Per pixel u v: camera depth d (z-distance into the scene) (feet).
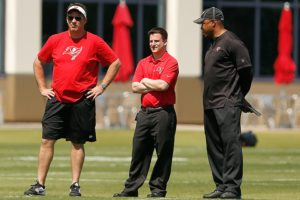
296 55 314.76
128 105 281.54
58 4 298.35
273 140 238.68
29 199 106.83
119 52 271.90
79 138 113.09
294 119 292.61
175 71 112.98
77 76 112.27
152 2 304.50
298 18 315.17
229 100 110.01
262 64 311.88
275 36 312.71
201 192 127.24
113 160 179.63
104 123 281.54
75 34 112.47
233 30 310.24
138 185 113.91
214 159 112.06
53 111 112.68
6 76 295.07
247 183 139.13
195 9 302.45
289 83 289.74
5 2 295.07
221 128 110.11
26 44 293.23
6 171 155.33
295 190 129.70
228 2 309.22
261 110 290.97
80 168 113.70
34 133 245.65
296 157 191.52
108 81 113.39
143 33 304.71
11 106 293.64
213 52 110.42
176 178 146.72
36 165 166.30
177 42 301.43
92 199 107.86
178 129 272.31
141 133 113.60
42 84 113.70
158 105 112.98
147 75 113.39
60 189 128.06
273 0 312.09
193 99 302.86
